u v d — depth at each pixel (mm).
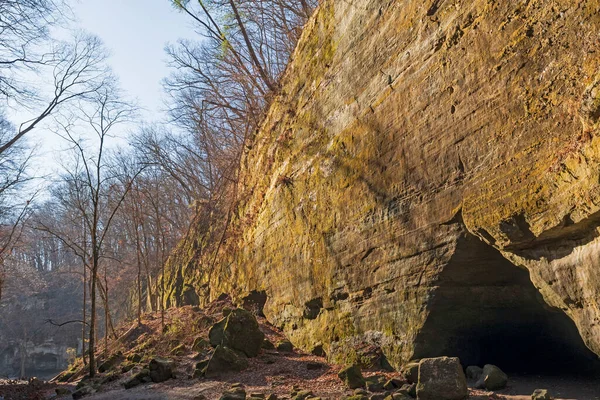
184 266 26531
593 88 4715
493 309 7520
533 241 5848
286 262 12875
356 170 9727
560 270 5520
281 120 14641
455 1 7398
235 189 20062
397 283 8250
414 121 8086
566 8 5441
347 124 10352
